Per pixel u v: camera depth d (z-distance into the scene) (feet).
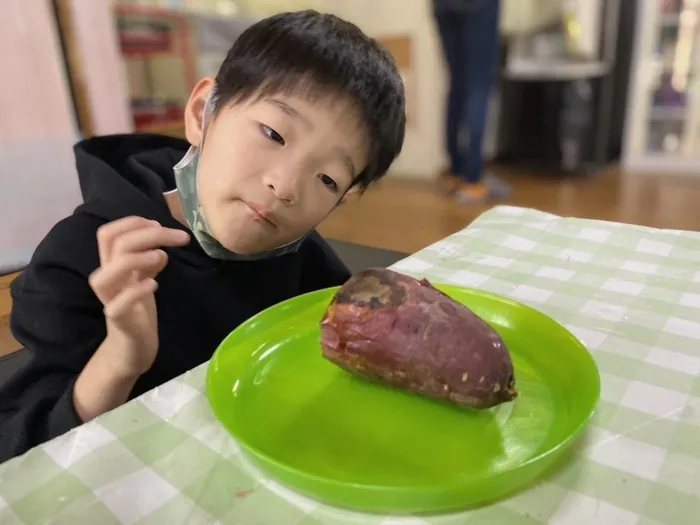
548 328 1.63
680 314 1.87
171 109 7.05
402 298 1.42
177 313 2.23
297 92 1.70
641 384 1.50
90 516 1.10
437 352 1.34
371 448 1.26
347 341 1.43
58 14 5.38
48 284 1.93
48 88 5.37
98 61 5.71
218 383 1.41
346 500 1.10
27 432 1.65
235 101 1.79
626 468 1.20
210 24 7.22
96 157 2.38
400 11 8.96
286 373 1.55
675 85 9.45
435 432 1.31
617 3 9.20
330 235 6.59
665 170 9.56
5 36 5.04
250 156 1.72
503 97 9.79
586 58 9.52
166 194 2.35
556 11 9.73
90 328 1.94
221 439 1.32
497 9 7.04
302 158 1.71
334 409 1.40
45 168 5.45
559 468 1.20
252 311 2.46
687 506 1.10
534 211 2.90
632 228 2.64
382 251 3.84
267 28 1.85
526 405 1.40
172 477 1.20
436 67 9.01
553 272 2.23
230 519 1.10
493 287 2.10
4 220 5.27
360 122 1.78
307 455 1.24
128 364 1.58
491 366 1.32
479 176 7.83
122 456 1.25
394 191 8.54
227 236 1.85
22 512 1.10
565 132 9.36
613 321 1.83
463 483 1.07
